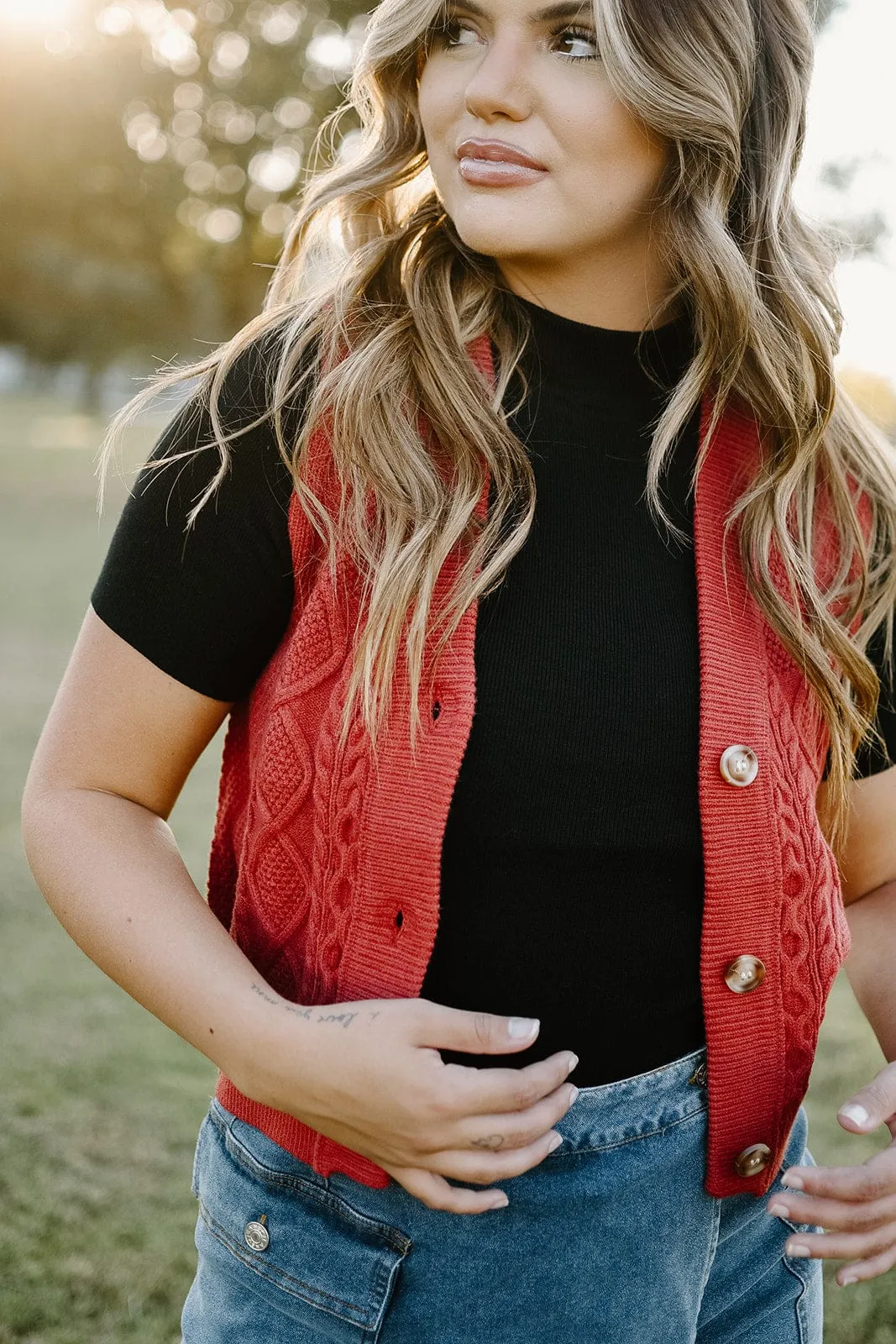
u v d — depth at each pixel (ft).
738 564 3.94
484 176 3.59
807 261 4.28
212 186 37.40
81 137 36.83
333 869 3.54
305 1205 3.61
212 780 17.81
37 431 77.82
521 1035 3.13
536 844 3.55
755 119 4.10
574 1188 3.58
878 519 4.39
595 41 3.53
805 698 3.97
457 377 3.75
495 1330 3.54
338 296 3.88
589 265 3.85
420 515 3.60
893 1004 4.22
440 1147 3.10
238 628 3.65
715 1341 4.09
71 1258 7.72
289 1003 3.32
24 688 21.24
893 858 4.49
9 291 74.90
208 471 3.58
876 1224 3.41
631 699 3.64
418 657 3.46
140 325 74.95
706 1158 3.80
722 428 4.12
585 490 3.86
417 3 3.67
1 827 14.75
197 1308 3.90
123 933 3.44
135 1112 9.37
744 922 3.68
